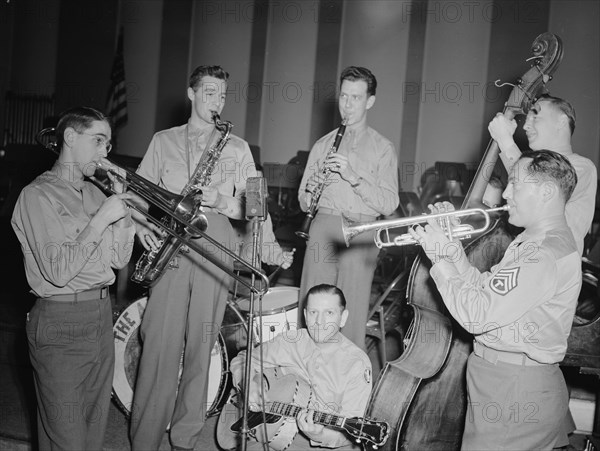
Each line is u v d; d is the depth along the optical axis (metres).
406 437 2.90
